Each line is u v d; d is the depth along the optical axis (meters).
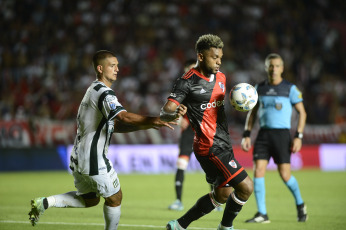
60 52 79.44
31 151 63.19
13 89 72.75
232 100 21.25
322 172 62.94
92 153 19.17
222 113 20.64
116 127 21.06
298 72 84.00
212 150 20.41
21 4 84.44
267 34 88.56
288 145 27.88
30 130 63.56
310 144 69.56
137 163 63.88
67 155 64.25
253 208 32.81
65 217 27.84
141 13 88.31
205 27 88.38
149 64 80.19
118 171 63.28
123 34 84.62
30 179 52.72
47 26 82.94
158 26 86.94
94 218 27.52
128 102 73.25
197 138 20.75
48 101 70.12
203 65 20.14
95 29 84.12
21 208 31.52
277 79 28.31
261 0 93.44
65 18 85.06
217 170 20.58
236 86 21.38
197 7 91.06
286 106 28.02
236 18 90.31
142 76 78.12
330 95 78.31
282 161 27.67
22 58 76.38
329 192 41.66
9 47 78.38
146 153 64.31
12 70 75.31
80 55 79.75
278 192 41.91
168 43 84.31
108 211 19.67
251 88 21.30
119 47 82.25
